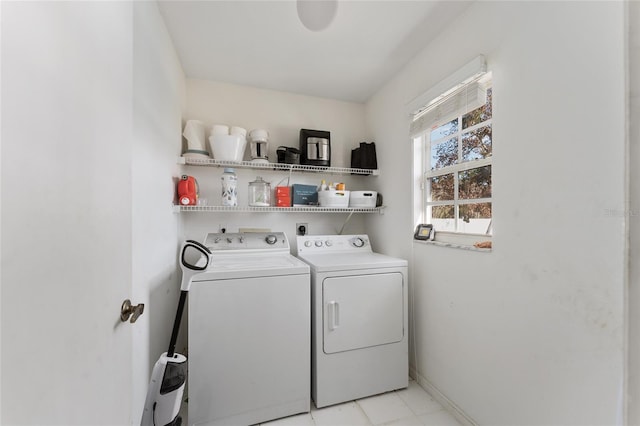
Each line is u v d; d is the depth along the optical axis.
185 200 1.72
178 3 1.34
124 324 0.72
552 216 1.01
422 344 1.73
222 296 1.36
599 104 0.87
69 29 0.48
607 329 0.85
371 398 1.62
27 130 0.38
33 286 0.39
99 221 0.59
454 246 1.48
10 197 0.35
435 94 1.57
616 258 0.83
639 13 0.42
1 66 0.34
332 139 2.45
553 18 1.00
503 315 1.20
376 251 2.32
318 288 1.54
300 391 1.48
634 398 0.41
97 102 0.58
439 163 1.79
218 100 2.14
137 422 1.08
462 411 1.42
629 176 0.42
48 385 0.42
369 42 1.66
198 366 1.32
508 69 1.18
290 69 1.97
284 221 2.29
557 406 0.98
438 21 1.48
